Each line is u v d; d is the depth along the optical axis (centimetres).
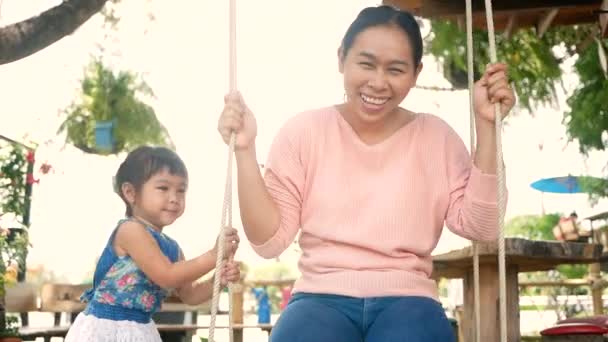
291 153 244
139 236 309
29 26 561
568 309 1020
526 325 1009
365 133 245
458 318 815
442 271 522
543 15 514
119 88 941
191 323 722
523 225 1327
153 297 317
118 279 310
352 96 237
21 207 660
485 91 227
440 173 242
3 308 550
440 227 244
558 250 455
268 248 240
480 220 232
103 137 928
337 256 229
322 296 226
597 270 901
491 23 230
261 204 233
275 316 1121
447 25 701
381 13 235
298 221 242
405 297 224
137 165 328
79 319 313
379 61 231
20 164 662
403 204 234
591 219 899
